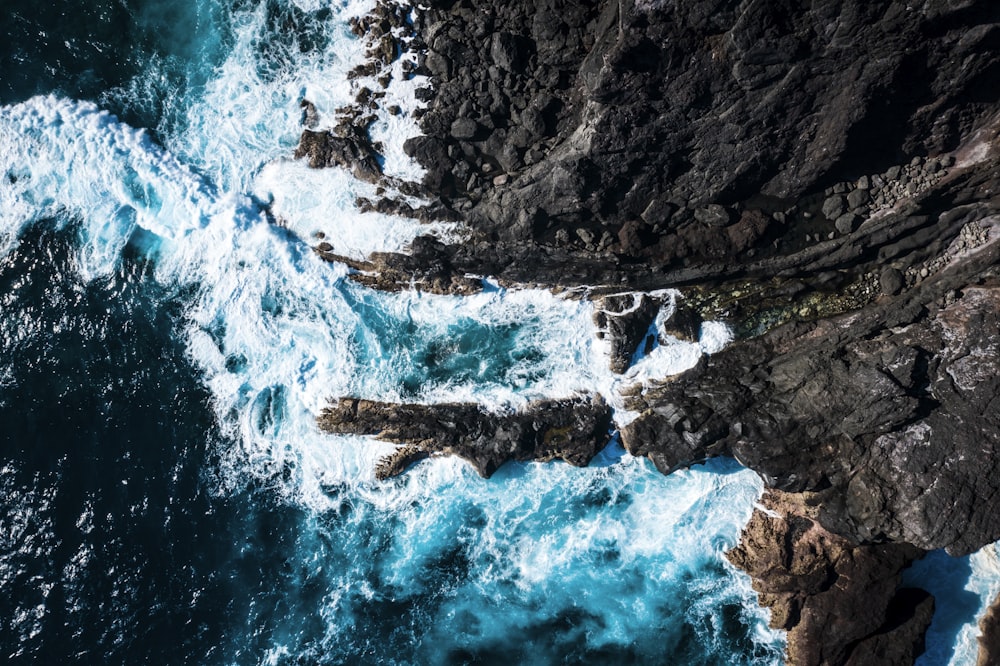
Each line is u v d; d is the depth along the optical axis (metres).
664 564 22.58
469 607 22.69
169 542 22.11
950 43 17.36
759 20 17.02
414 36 22.03
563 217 22.00
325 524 22.86
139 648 21.33
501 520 22.89
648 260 22.00
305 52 22.84
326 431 22.83
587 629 22.47
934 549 20.25
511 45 20.69
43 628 20.98
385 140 22.55
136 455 22.47
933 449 19.55
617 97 19.06
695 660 22.08
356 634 22.42
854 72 18.05
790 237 21.59
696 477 22.58
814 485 20.44
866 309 21.31
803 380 20.78
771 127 19.44
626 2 17.12
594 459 22.58
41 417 22.28
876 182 20.75
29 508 21.70
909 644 20.70
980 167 19.72
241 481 22.81
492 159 22.22
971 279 20.52
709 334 22.27
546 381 22.67
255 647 22.02
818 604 21.00
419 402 22.64
